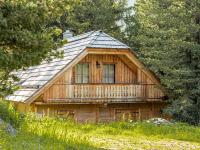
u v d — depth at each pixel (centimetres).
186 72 2294
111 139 1473
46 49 1155
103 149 1179
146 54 2589
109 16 3962
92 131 1659
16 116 1348
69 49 2611
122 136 1575
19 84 2611
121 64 2644
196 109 2402
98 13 3959
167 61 2411
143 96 2627
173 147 1380
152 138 1563
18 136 1066
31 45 1114
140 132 1692
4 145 870
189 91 2400
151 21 2581
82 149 1087
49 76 2391
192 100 2392
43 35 1139
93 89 2503
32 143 978
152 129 1714
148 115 2720
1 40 1109
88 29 3966
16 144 916
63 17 3831
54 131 1246
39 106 2408
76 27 3856
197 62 2395
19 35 1088
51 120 1633
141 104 2703
